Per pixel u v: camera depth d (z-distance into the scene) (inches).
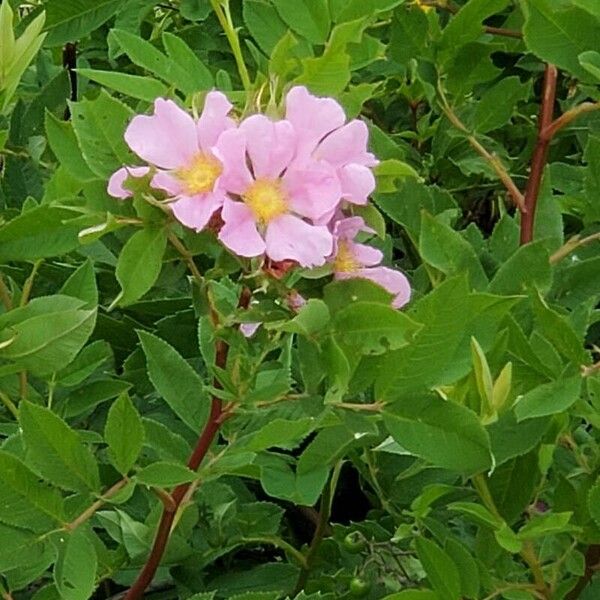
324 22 23.6
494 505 21.3
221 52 33.3
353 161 18.5
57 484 18.9
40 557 18.9
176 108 18.1
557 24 23.8
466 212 35.1
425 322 18.6
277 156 17.9
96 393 24.0
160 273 19.6
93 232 18.3
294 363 22.6
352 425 19.3
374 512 26.8
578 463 21.9
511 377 20.3
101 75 21.6
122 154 19.2
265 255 18.1
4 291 23.3
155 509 23.2
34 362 20.1
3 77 22.5
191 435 25.4
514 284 22.4
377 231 19.2
